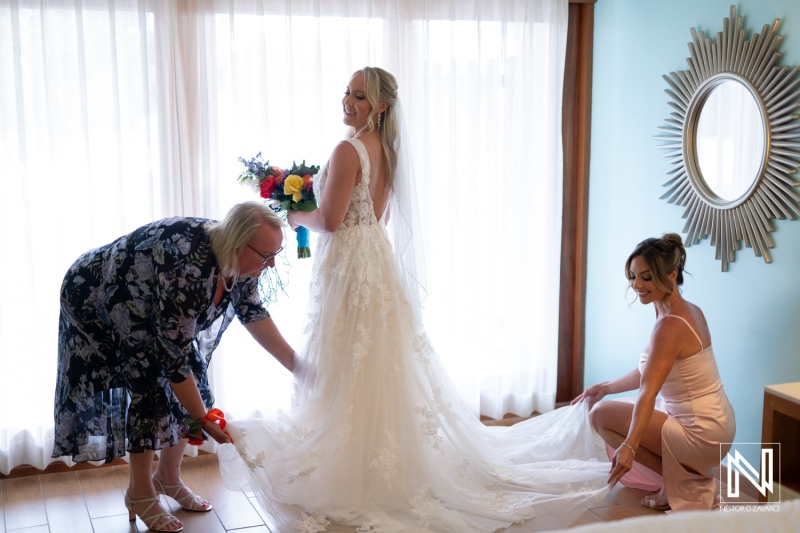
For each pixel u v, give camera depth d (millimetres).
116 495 3102
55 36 3170
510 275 3930
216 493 3104
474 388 3895
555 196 3943
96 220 3291
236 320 3471
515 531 2664
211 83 3367
